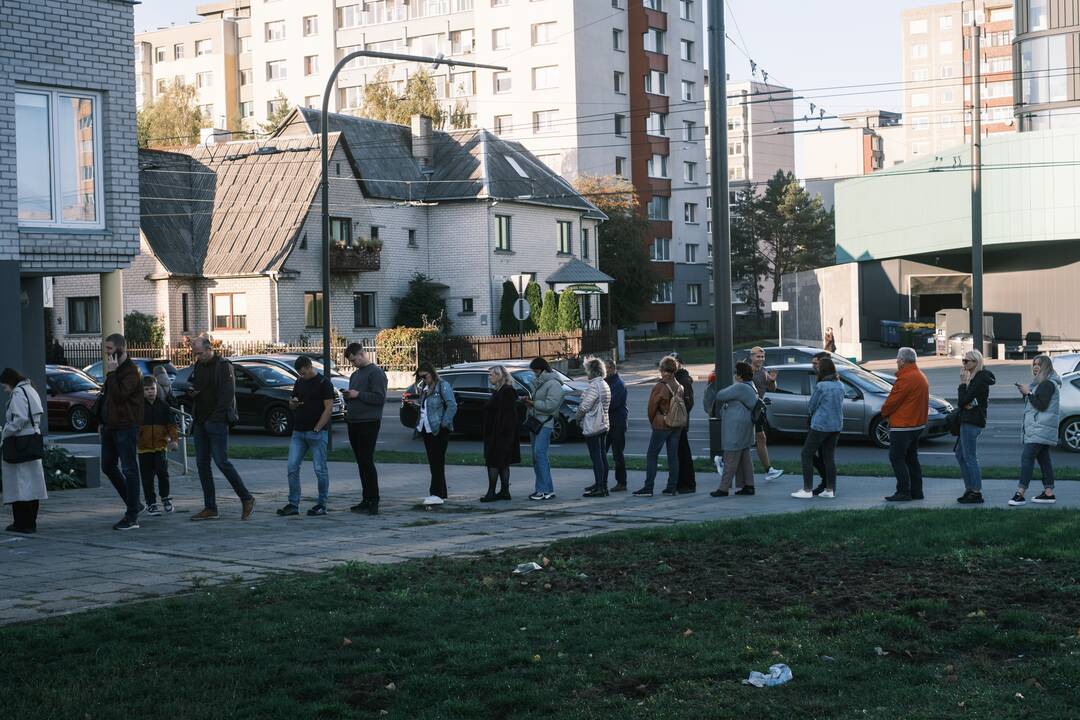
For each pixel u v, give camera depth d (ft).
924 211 188.96
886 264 208.54
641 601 26.16
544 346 160.15
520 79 252.62
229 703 19.13
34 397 39.73
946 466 58.03
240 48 328.90
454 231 177.58
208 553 34.99
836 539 34.24
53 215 50.83
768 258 315.78
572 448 75.51
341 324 163.43
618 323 222.48
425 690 19.83
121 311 53.83
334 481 57.47
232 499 50.62
